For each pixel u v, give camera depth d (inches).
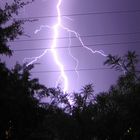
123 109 274.7
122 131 291.1
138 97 272.2
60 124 281.9
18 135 260.4
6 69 261.6
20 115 250.1
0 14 285.7
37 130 261.4
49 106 289.6
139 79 317.4
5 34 281.0
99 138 296.2
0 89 233.3
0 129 259.8
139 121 270.5
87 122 290.7
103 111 307.3
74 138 287.1
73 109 306.7
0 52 283.7
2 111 241.1
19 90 243.0
